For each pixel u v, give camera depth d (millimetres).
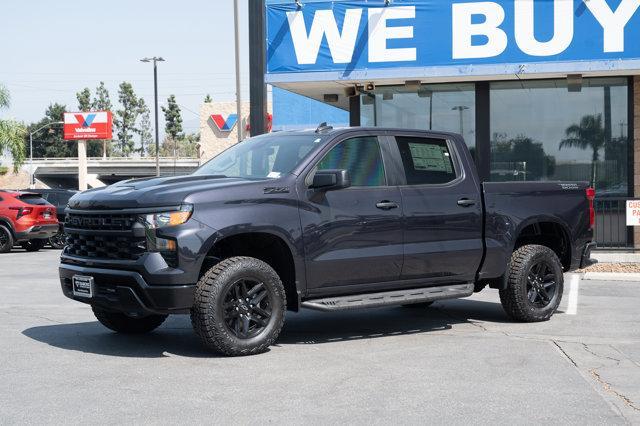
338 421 4820
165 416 4922
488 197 8320
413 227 7719
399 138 7918
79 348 7074
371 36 16391
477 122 17219
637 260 14875
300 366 6336
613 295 10852
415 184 7855
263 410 5055
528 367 6332
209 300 6504
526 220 8570
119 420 4840
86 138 97562
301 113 32656
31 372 6109
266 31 16906
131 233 6504
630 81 16422
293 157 7367
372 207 7457
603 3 15422
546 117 16906
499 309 9734
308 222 7059
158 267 6395
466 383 5797
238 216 6672
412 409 5098
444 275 8023
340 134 7535
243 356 6723
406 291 7770
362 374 6062
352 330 8172
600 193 16672
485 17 15898
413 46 16234
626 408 5172
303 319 8953
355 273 7367
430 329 8227
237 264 6660
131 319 7770
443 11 16094
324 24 16594
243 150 7945
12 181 105875
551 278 8797
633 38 15359
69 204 7359
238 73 29344
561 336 7797
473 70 15977
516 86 17031
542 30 15703
